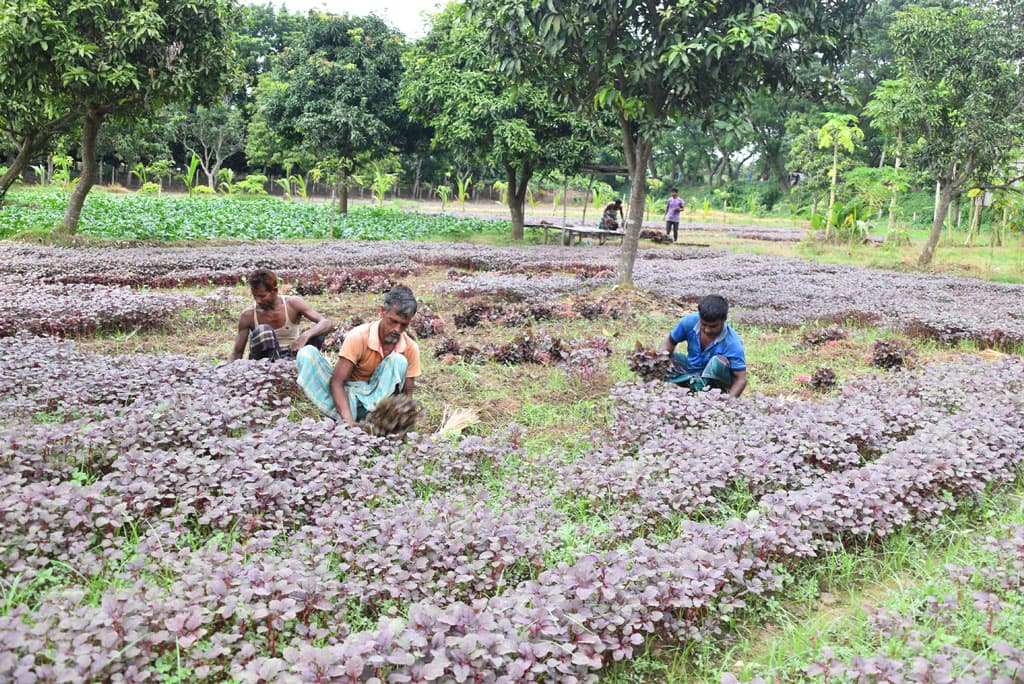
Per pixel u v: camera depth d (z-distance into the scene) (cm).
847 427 531
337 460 452
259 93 5122
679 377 647
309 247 1816
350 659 252
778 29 938
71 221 1669
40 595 308
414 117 2430
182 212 2417
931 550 424
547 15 973
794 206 5147
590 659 289
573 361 726
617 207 2480
